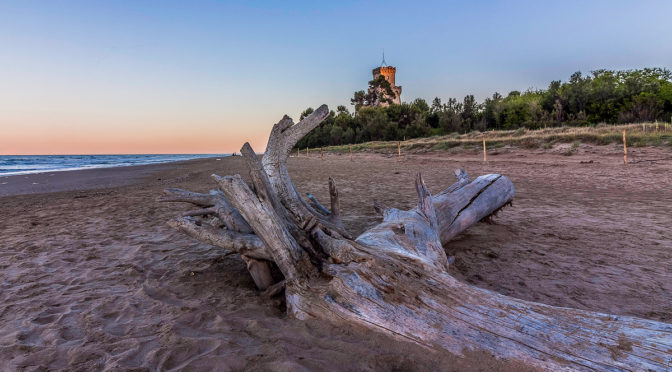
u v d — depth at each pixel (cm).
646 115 2834
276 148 367
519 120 3853
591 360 170
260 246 302
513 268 370
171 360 202
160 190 1172
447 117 4444
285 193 354
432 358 193
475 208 482
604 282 328
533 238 478
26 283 348
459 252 428
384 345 208
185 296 311
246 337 229
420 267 257
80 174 2311
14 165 4531
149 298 305
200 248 468
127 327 249
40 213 777
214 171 2205
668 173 1051
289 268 277
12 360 208
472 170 1416
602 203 701
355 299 231
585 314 198
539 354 179
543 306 209
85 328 249
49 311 279
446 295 224
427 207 399
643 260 383
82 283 346
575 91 3519
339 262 275
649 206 657
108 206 845
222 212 351
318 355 202
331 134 5741
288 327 239
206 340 224
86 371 195
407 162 2072
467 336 197
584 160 1488
